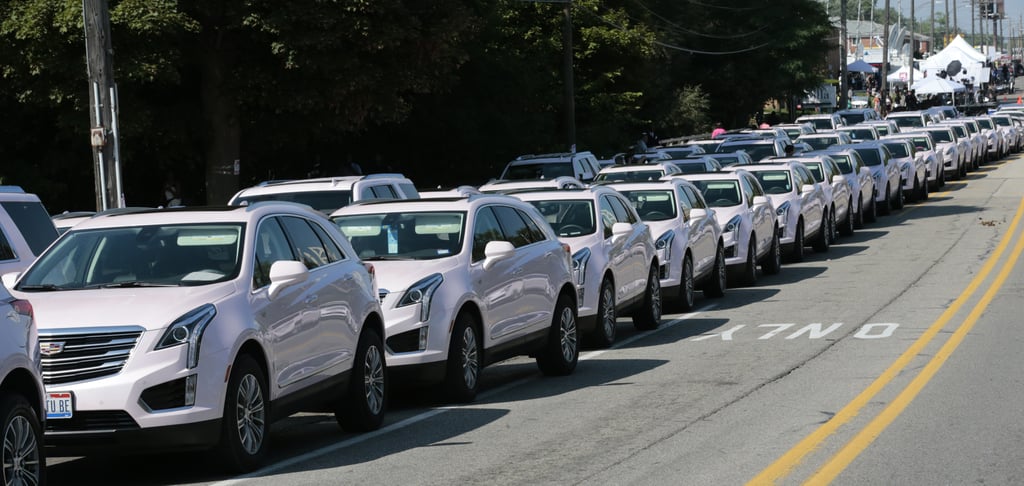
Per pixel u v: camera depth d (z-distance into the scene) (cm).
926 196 12512
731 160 9612
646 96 17575
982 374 3666
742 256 6750
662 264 5622
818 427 2981
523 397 3738
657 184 5991
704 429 3036
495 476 2612
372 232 3791
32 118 8950
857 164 10262
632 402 3512
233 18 8181
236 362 2636
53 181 9212
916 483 2403
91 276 2830
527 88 12912
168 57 7944
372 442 3086
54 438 2488
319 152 11644
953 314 5125
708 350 4559
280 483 2611
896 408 3183
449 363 3547
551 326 4109
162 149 9250
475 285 3662
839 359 4125
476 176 12650
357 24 8150
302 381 2902
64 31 7350
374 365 3297
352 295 3175
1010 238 8569
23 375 2223
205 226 2903
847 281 6762
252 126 9494
